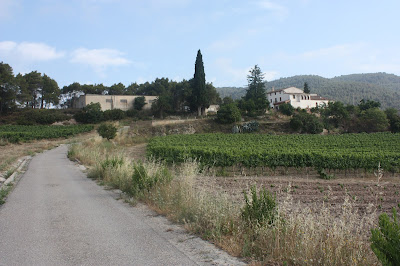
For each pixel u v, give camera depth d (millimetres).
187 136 43469
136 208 7844
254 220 5395
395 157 20406
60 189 10891
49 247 5062
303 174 20297
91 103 76562
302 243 4344
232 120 58719
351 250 4289
